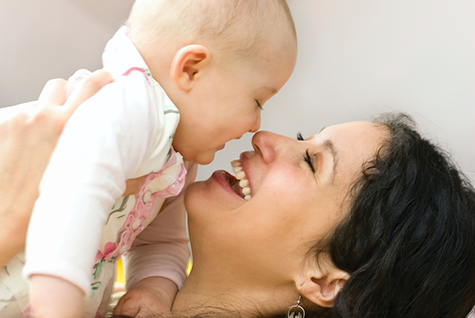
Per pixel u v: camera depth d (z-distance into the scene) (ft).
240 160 3.85
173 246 4.28
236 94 3.24
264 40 3.19
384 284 3.10
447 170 3.48
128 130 2.33
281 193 3.29
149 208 3.26
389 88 6.18
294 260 3.33
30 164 2.60
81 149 2.06
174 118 2.88
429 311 3.17
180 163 3.14
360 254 3.16
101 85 2.77
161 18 3.08
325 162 3.40
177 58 2.99
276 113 6.74
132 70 2.80
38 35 5.60
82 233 1.85
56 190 1.92
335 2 6.05
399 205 3.18
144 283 3.81
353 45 6.16
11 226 2.58
